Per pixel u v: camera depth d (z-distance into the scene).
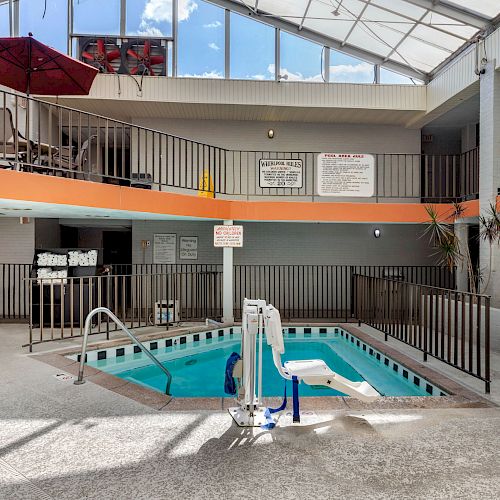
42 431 3.00
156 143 10.44
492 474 2.44
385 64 10.20
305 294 10.88
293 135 10.69
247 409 3.22
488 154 7.48
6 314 9.82
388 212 8.46
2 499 2.14
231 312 8.18
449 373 4.75
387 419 3.26
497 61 7.27
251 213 8.16
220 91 9.32
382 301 7.11
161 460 2.57
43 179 5.20
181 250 10.56
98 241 12.77
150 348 6.65
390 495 2.21
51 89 6.67
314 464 2.54
